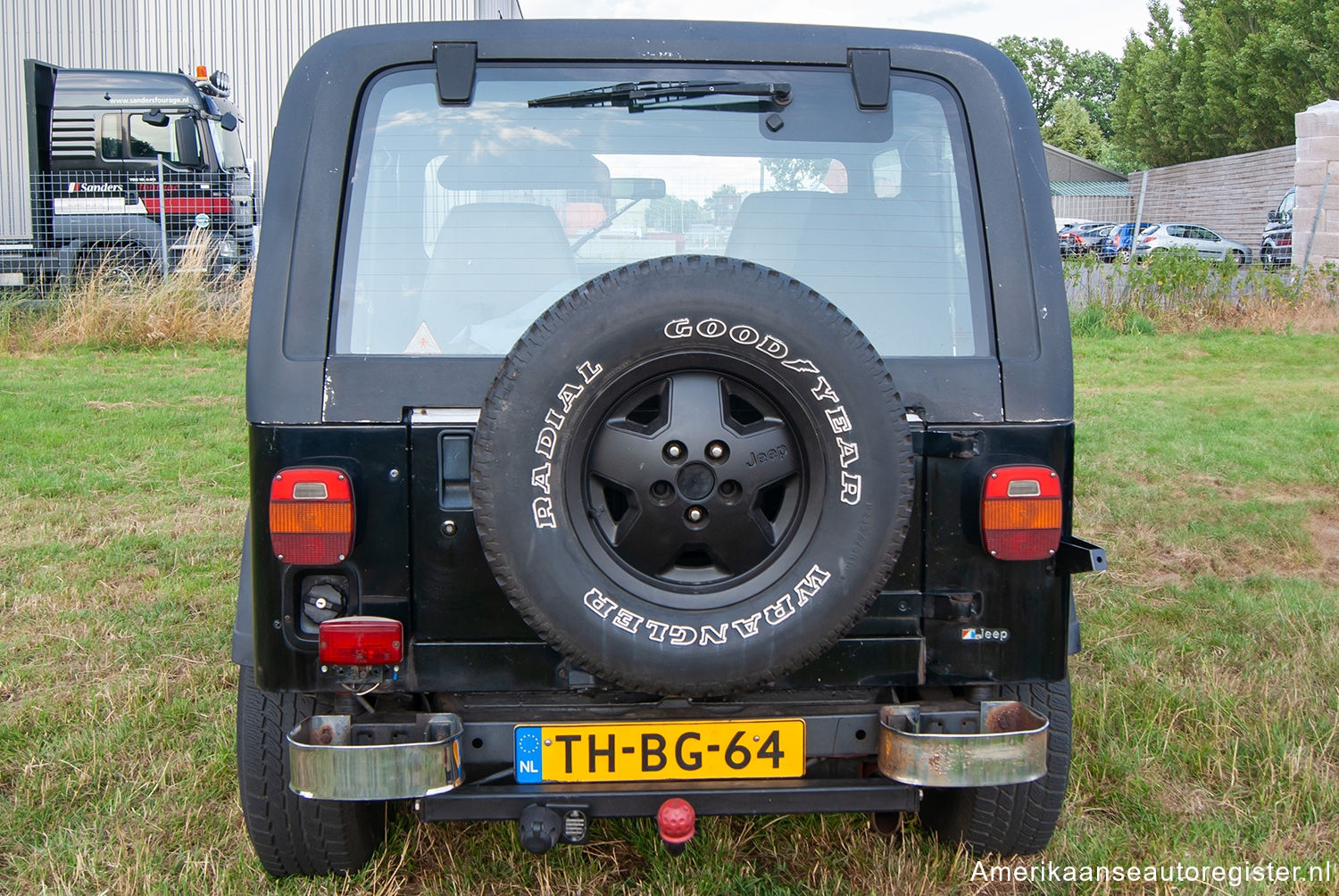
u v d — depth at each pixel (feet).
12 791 10.68
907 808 7.88
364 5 76.28
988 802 9.04
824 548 7.13
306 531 7.48
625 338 6.98
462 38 8.27
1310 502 21.39
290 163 8.00
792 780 7.89
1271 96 129.18
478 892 9.07
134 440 26.20
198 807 10.25
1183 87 148.25
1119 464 24.14
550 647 7.71
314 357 7.73
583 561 7.05
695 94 8.38
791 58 8.45
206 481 23.02
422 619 7.68
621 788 7.73
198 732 11.75
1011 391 7.97
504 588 7.04
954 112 8.54
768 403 7.22
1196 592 16.31
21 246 48.80
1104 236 95.04
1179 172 111.34
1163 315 48.08
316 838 8.73
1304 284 49.55
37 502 21.03
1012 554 7.81
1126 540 19.07
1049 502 7.81
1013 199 8.38
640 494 7.14
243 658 8.36
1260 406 30.94
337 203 8.00
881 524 7.14
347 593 7.66
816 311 7.09
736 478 7.13
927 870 9.20
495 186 8.32
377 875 9.11
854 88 8.51
